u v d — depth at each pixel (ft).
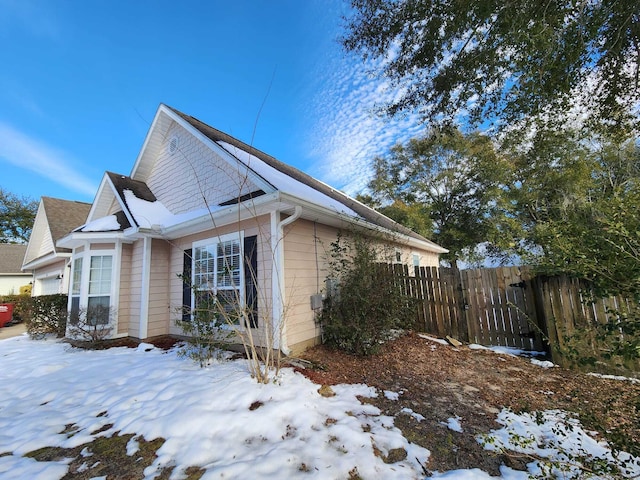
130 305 25.94
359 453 8.50
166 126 29.43
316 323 20.10
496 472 7.80
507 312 20.42
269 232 18.45
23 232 100.32
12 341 28.71
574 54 12.55
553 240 8.72
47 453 9.09
